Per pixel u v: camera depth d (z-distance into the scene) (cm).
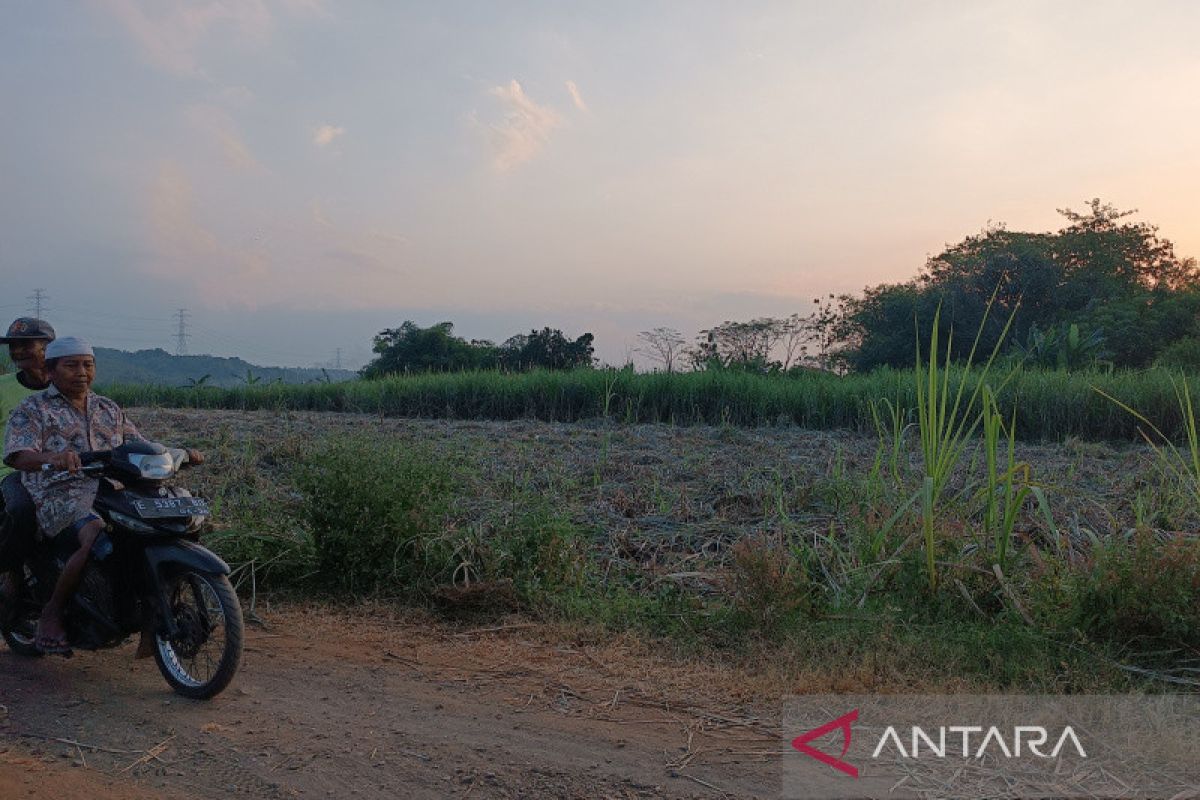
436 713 459
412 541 701
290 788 375
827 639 539
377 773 389
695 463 1051
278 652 562
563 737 427
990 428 643
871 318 4091
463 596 643
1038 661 501
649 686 497
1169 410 1420
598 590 675
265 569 703
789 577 595
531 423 1542
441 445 1148
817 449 1188
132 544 495
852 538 695
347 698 480
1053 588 567
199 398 2556
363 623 630
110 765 398
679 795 369
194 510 492
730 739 425
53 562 509
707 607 616
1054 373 1631
